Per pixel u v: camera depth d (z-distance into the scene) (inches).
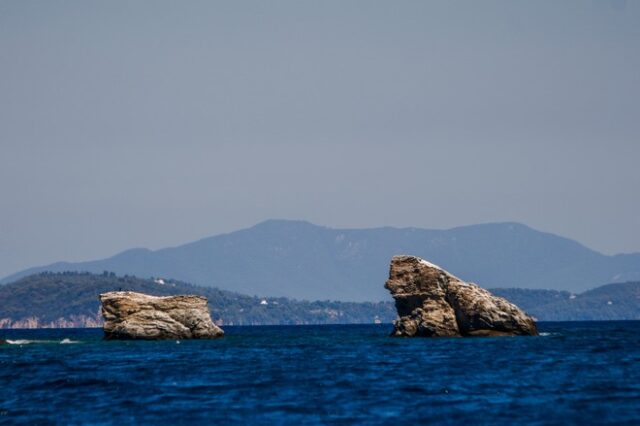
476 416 6683.1
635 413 6707.7
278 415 6850.4
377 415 6796.3
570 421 6441.9
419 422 6501.0
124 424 6569.9
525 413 6766.7
